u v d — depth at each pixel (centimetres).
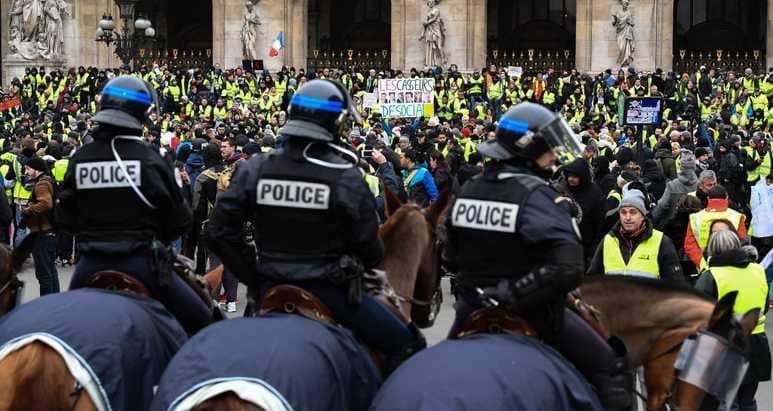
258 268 1128
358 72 6962
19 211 3475
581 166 2086
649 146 4638
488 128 4369
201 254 2967
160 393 995
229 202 1127
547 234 1045
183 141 4191
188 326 1265
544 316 1077
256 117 5550
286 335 1027
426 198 3141
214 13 7456
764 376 1655
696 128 5384
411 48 7331
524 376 982
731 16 8669
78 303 1125
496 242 1073
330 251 1115
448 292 3159
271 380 982
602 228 2245
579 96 6144
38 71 7038
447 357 990
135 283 1212
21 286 1362
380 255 1133
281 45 7044
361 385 1074
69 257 3619
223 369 988
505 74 6347
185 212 1249
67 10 7475
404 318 1170
